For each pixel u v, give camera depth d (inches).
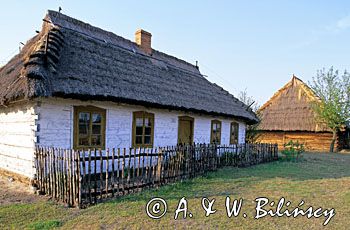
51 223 228.8
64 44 441.1
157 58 689.0
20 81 348.8
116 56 536.4
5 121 430.9
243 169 534.6
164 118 546.6
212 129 690.2
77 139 398.0
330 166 625.3
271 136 1227.9
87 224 231.1
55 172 300.8
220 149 544.1
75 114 396.2
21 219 241.3
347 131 1208.8
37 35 533.0
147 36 687.1
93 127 419.8
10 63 525.0
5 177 415.8
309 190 362.6
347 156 899.4
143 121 502.3
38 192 317.1
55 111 373.7
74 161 276.1
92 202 283.1
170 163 384.5
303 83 1269.7
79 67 410.9
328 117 1069.1
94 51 493.0
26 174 367.6
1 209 264.8
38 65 340.5
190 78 732.7
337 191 359.6
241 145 589.0
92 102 416.2
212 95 729.0
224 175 455.8
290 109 1232.8
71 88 356.2
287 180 430.0
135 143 483.8
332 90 1080.2
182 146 412.5
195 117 629.9
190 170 424.5
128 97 427.8
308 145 1144.8
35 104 354.3
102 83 412.8
